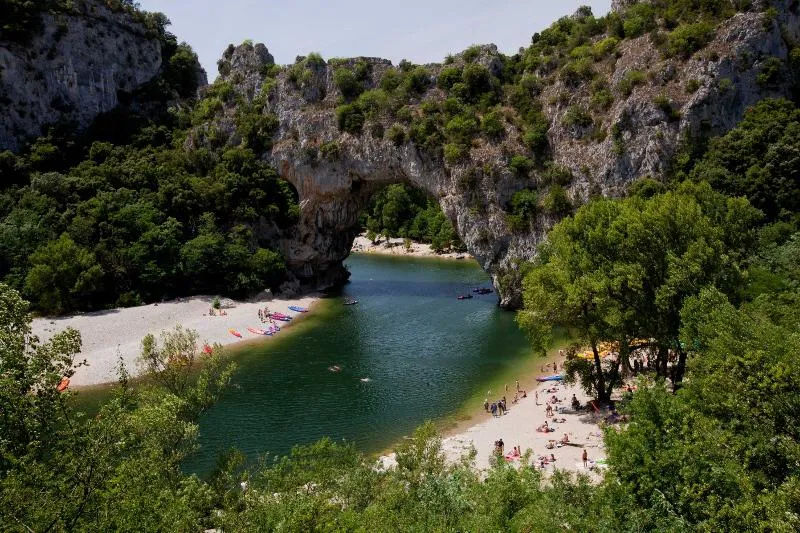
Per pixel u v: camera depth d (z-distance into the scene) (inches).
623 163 3088.1
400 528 832.9
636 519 795.4
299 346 2785.4
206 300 3511.3
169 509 753.6
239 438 1769.2
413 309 3567.9
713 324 1147.3
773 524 650.2
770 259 2016.5
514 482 880.9
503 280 3403.1
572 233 1844.2
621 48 3417.8
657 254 1642.5
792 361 852.6
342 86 4065.0
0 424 671.1
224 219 3991.1
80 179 3686.0
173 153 4153.5
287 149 4045.3
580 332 1839.3
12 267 3152.1
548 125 3449.8
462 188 3518.7
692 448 814.5
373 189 4284.0
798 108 2910.9
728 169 2709.2
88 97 4498.0
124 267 3368.6
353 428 1847.9
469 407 2012.8
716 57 2987.2
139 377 2226.9
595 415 1807.3
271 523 824.3
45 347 729.6
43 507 619.2
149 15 5457.7
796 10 3225.9
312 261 4229.8
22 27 4104.3
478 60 3860.7
